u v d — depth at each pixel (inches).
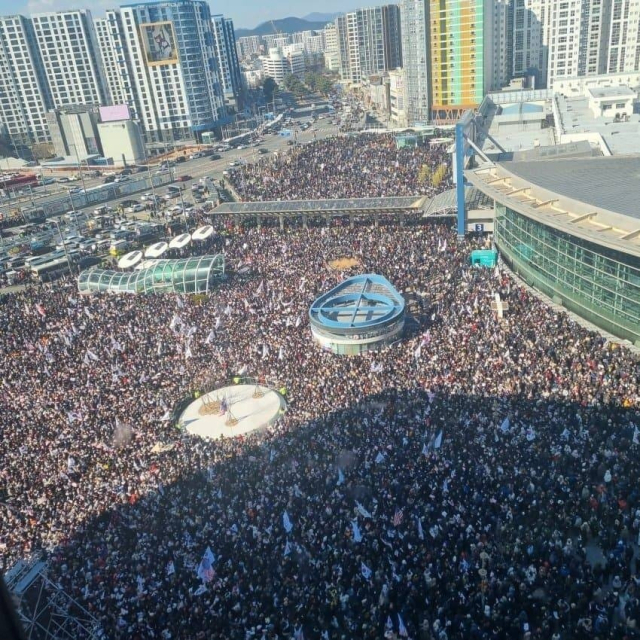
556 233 2802.7
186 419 2458.2
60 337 3097.9
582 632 1128.2
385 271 3484.3
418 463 1704.0
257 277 3722.9
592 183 2876.5
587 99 6525.6
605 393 1925.4
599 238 2279.8
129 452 2079.2
